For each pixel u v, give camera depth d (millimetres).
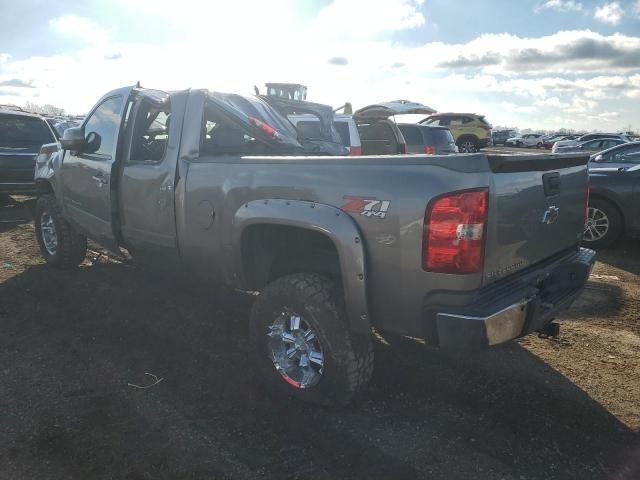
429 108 12109
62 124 14266
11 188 8812
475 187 2555
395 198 2691
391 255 2727
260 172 3254
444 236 2570
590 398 3352
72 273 5668
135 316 4512
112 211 4445
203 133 3824
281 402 3242
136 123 4383
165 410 3115
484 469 2658
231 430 2939
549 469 2674
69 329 4230
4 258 6203
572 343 4199
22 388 3330
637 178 7012
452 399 3320
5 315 4477
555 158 3172
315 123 5492
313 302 3031
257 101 4578
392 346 4059
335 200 2900
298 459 2703
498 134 53062
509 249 2848
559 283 3355
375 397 3330
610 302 5215
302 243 3373
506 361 3848
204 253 3682
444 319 2617
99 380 3449
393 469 2641
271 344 3328
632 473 2648
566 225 3496
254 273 3559
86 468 2592
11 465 2604
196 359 3770
